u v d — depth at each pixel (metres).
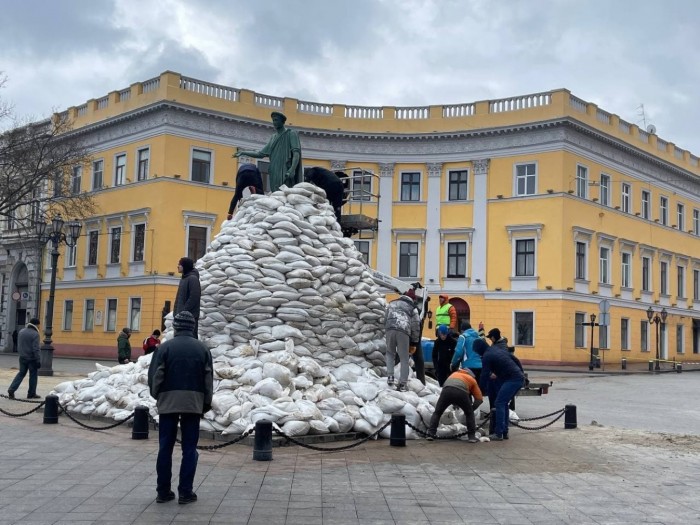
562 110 42.38
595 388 27.59
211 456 9.96
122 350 25.77
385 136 45.91
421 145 45.88
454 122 45.31
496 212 44.09
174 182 41.84
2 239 52.25
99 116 46.06
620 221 47.59
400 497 8.08
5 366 33.41
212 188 43.00
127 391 12.98
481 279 44.06
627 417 17.70
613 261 46.75
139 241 43.06
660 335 52.09
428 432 12.02
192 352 7.63
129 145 44.06
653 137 51.25
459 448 11.53
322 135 45.81
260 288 12.85
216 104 43.19
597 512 7.71
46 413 12.84
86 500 7.58
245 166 15.23
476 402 12.35
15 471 8.94
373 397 12.16
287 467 9.41
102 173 45.75
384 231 45.88
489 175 44.47
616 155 47.44
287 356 11.95
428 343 19.66
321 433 11.18
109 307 44.16
